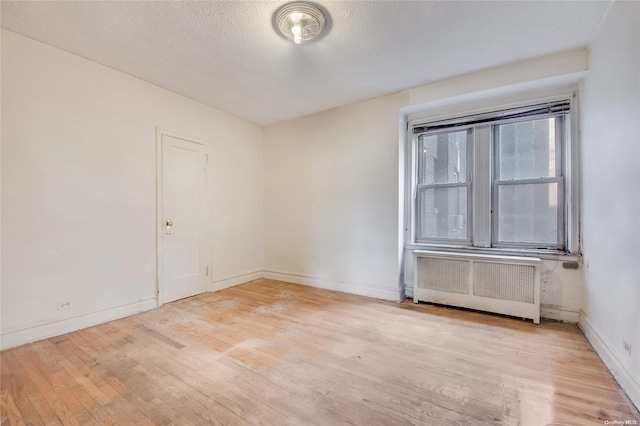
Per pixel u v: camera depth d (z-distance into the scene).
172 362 2.05
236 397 1.67
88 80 2.69
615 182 1.92
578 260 2.69
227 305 3.30
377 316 2.95
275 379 1.84
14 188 2.28
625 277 1.76
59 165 2.51
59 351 2.21
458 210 3.42
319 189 4.10
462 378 1.85
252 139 4.54
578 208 2.73
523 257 2.90
